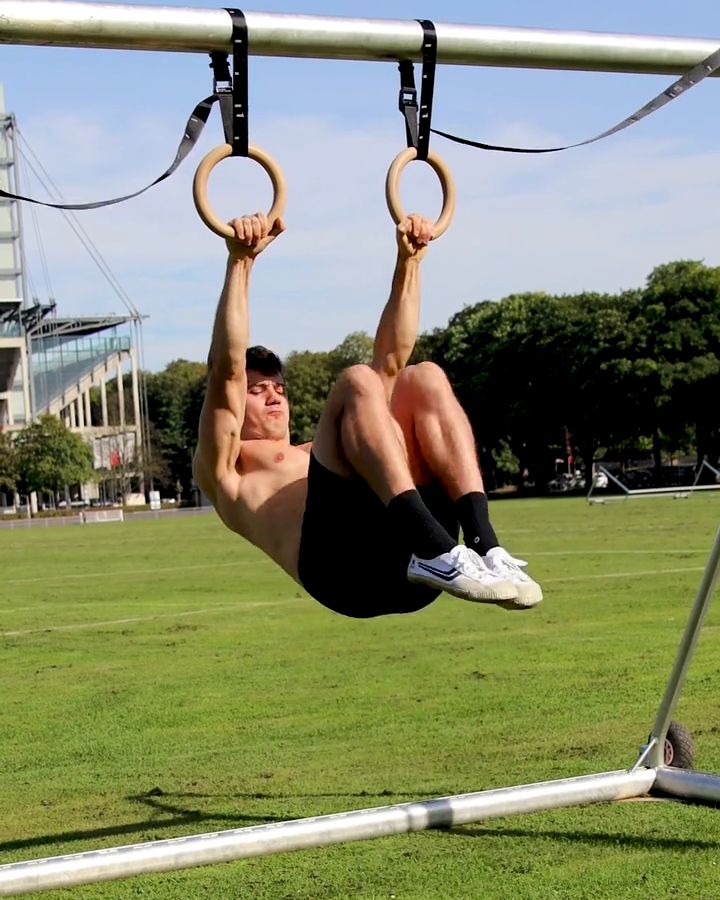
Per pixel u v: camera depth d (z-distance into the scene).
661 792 4.82
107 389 95.94
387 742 6.11
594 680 7.49
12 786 5.68
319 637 10.38
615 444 55.81
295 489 4.35
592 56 4.36
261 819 4.79
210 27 3.82
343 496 3.88
